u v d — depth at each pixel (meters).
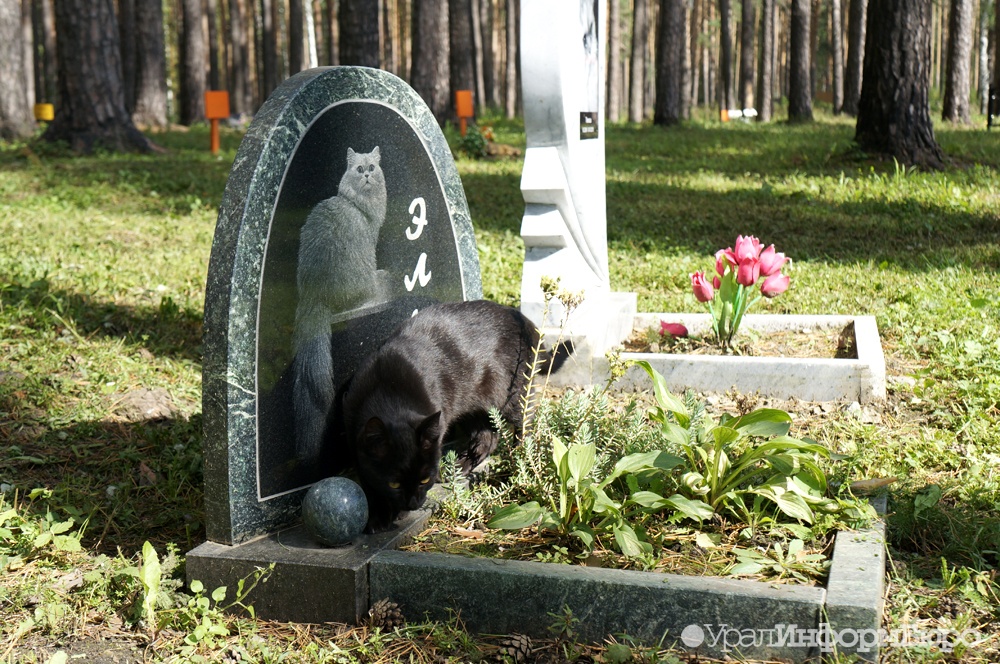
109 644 3.47
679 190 13.98
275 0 46.88
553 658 3.30
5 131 23.09
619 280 8.56
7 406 5.50
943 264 8.62
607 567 3.56
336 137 4.20
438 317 4.56
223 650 3.40
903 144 14.87
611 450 4.28
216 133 19.91
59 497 4.54
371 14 17.25
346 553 3.66
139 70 31.38
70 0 18.67
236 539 3.76
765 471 3.95
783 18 65.25
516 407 4.74
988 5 45.41
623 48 52.78
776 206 12.16
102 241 10.10
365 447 3.86
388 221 4.68
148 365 6.30
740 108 55.12
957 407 5.32
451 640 3.35
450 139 21.23
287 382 3.97
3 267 8.29
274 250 3.84
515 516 3.78
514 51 45.78
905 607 3.42
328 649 3.37
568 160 5.71
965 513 4.07
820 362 5.43
